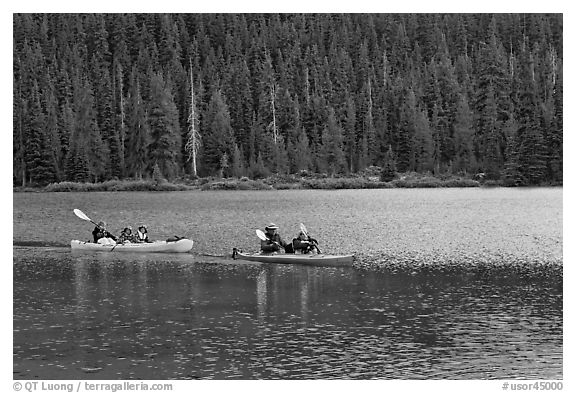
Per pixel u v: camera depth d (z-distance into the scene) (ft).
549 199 189.57
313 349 52.11
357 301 66.44
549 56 301.63
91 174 287.28
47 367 49.14
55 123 289.53
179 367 48.83
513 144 266.98
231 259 93.15
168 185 275.59
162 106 298.76
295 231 124.36
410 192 232.12
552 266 84.89
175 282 76.28
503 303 65.57
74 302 66.74
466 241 108.17
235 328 57.31
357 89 332.19
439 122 298.56
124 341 54.19
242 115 315.78
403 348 52.49
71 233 129.29
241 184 274.57
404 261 89.66
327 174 293.23
